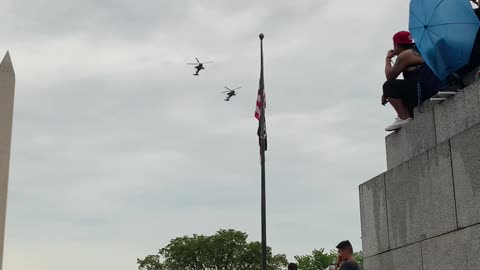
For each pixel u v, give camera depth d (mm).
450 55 7840
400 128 8898
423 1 8039
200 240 91125
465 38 7793
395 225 8461
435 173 7547
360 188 9664
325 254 91875
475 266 6695
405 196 8219
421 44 8062
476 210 6723
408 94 8961
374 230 9078
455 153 7145
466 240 6875
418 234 7867
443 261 7293
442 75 7992
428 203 7672
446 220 7273
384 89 9203
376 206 9039
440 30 7824
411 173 8102
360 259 57094
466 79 8117
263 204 34656
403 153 8742
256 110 33375
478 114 7082
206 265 91188
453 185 7160
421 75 8766
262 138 33469
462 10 7863
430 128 8086
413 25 8195
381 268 8797
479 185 6676
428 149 7734
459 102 7469
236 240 90812
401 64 8820
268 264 90750
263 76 33344
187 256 90625
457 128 7492
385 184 8789
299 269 91812
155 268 92562
